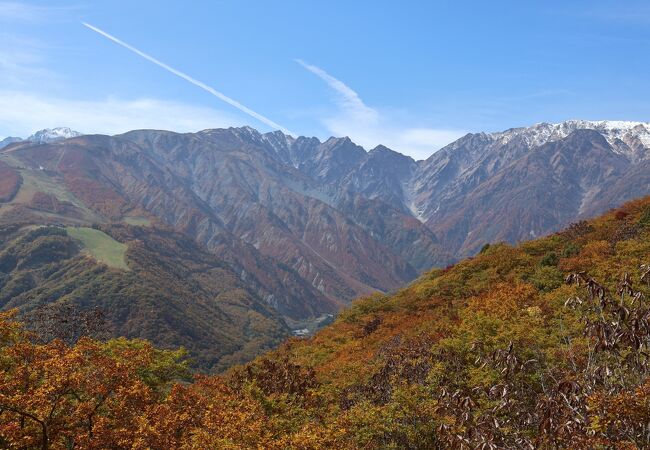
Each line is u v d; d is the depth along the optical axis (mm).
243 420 13570
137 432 13359
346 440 14086
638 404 6590
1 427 11875
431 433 14125
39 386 13445
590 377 8289
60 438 13109
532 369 12875
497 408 9180
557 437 7586
